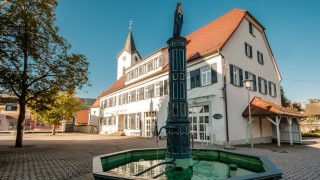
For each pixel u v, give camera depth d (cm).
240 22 2047
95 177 427
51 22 1506
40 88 1567
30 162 977
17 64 1423
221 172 659
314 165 926
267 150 1396
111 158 689
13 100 1591
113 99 3622
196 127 1922
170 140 738
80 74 1622
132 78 3047
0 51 1317
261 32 2458
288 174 767
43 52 1477
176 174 641
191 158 731
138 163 788
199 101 1902
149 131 2584
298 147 1606
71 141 2152
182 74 786
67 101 3272
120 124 3384
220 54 1756
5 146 1606
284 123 2117
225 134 1647
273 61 2612
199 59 1939
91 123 4669
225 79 1741
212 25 2430
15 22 1315
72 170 812
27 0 1412
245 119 1864
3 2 1310
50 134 3691
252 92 2072
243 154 693
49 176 722
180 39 810
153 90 2536
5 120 4644
